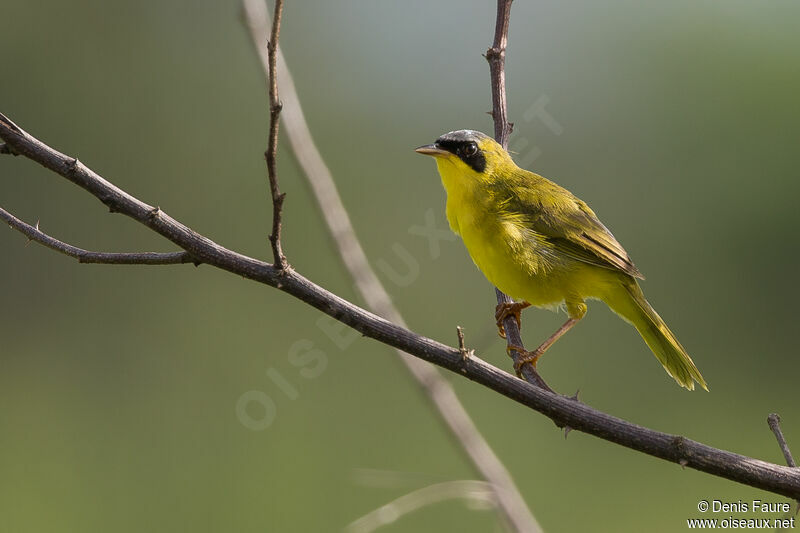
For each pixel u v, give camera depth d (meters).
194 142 16.30
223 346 14.23
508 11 8.18
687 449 5.23
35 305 15.13
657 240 14.92
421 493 5.87
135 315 14.87
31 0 16.33
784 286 14.62
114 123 16.38
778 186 14.95
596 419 5.36
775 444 13.65
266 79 5.98
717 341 14.55
